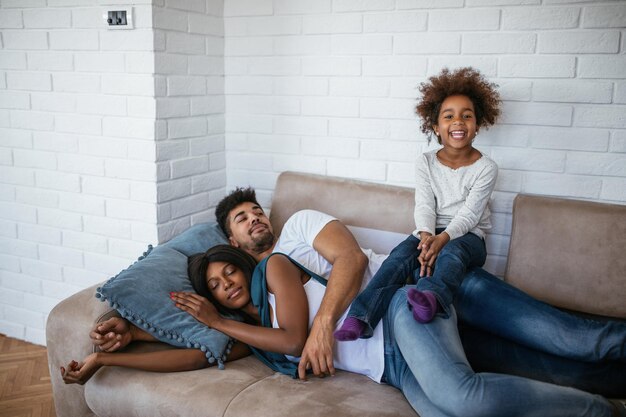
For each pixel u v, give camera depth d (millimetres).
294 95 2582
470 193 2016
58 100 2465
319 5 2457
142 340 1775
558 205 2062
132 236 2422
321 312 1731
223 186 2775
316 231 1956
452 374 1451
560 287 1997
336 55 2467
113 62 2316
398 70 2369
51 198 2572
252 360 1835
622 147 2123
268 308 1810
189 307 1791
